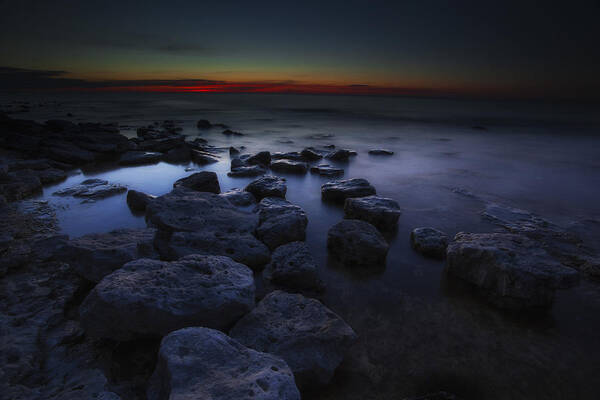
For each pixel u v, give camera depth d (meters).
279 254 7.03
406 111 67.75
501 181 15.20
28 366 4.18
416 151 23.38
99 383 3.89
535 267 6.07
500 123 43.25
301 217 8.74
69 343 4.79
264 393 3.12
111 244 6.40
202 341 3.67
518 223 10.14
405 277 7.23
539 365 4.89
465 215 10.86
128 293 4.39
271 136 30.23
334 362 4.48
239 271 5.46
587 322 5.86
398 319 5.87
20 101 84.44
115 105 73.25
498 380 4.62
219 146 24.42
